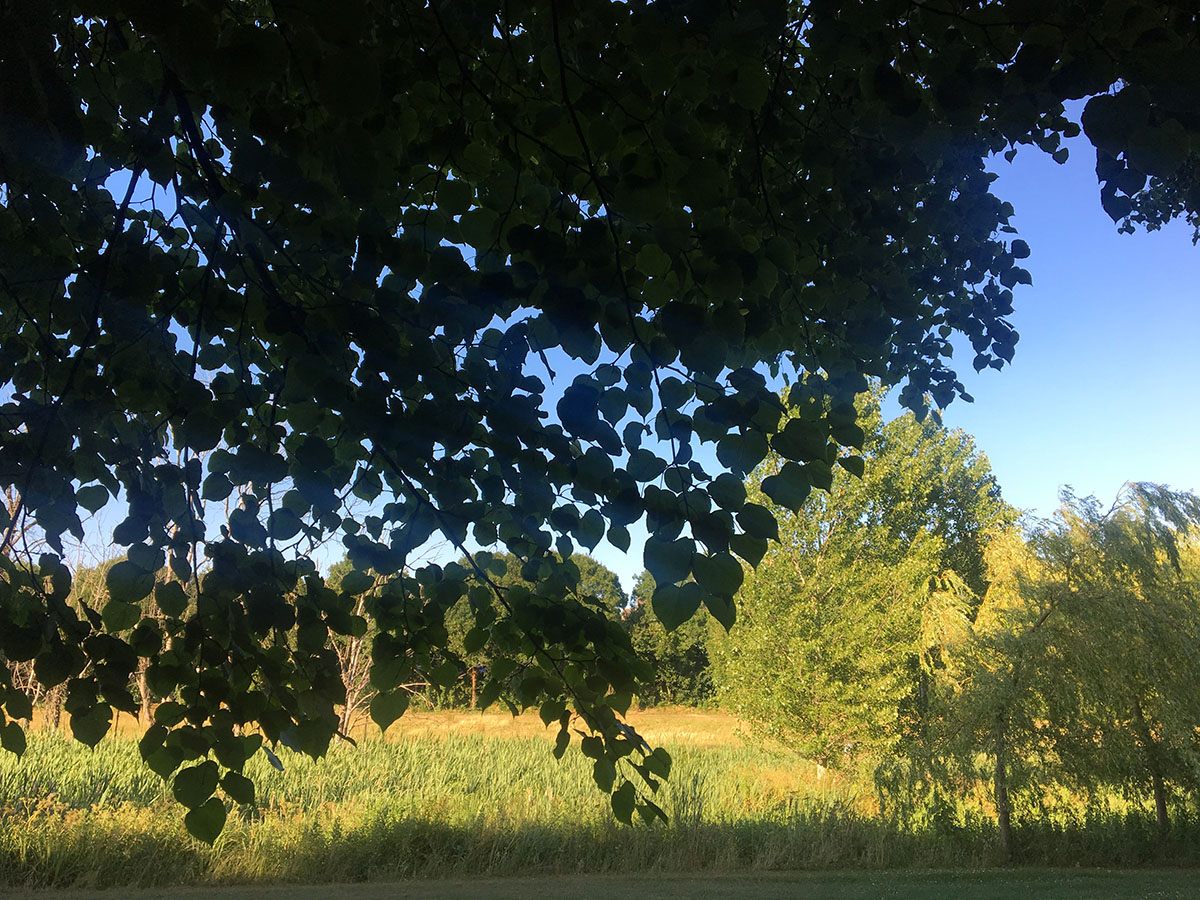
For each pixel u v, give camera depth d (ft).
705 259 5.68
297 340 6.79
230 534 7.34
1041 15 5.18
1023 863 39.27
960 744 41.22
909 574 52.80
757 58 5.42
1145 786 40.75
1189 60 4.31
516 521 8.50
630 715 132.46
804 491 5.38
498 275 6.12
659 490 5.44
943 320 15.16
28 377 9.34
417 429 6.86
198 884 30.58
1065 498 44.98
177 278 7.57
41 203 6.54
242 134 5.79
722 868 36.40
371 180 4.17
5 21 3.49
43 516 7.07
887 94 5.95
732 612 5.10
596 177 5.85
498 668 9.15
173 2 3.64
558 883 32.09
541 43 7.22
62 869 30.07
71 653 6.64
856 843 40.83
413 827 36.19
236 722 6.93
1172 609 39.99
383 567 8.48
